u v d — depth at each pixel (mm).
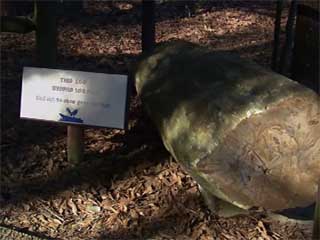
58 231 1874
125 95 2039
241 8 5055
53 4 2385
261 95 1775
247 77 1848
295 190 1807
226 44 3975
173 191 2037
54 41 2422
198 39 4129
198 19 4730
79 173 2172
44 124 2541
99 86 2045
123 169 2184
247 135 1763
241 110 1756
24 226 1889
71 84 2061
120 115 2051
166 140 1937
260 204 1809
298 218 1925
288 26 2854
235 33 4277
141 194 2051
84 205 2012
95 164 2217
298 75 2766
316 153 1797
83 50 3836
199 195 2006
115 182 2121
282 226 1902
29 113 2109
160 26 4516
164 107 1968
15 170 2199
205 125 1784
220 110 1777
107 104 2051
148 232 1869
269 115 1761
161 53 2219
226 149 1770
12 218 1932
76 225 1910
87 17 4738
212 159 1772
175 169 2143
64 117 2094
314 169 1802
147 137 2381
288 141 1775
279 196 1806
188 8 5012
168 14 4895
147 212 1959
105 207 2002
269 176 1792
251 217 1930
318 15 2672
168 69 2090
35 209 1989
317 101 1775
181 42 2264
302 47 2740
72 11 4723
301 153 1790
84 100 2068
